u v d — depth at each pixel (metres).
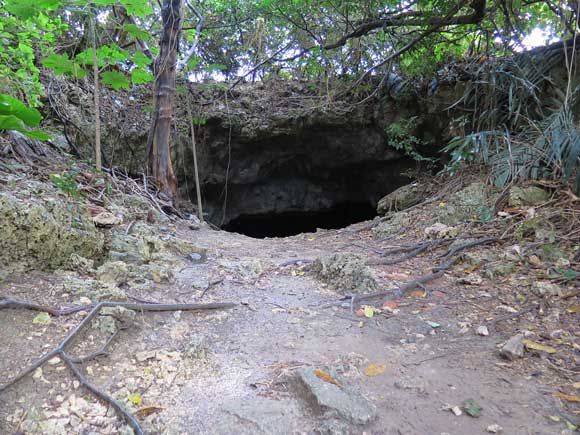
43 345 1.88
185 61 6.77
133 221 4.07
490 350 2.15
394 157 9.39
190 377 1.84
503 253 3.43
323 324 2.46
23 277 2.45
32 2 3.62
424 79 7.88
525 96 5.78
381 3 6.50
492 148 5.39
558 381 1.86
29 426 1.45
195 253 3.77
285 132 9.23
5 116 2.51
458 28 7.06
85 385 1.68
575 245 3.32
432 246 4.06
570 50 5.52
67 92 6.76
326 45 7.32
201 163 9.12
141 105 7.98
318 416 1.59
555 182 4.34
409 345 2.23
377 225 5.56
